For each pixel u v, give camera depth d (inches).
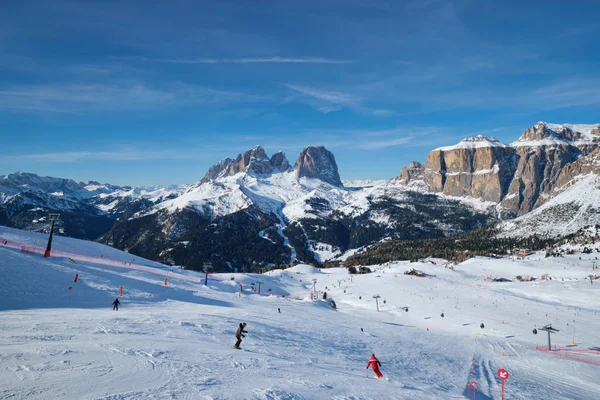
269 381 636.1
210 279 4992.6
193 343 938.7
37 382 453.1
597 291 5698.8
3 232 3528.5
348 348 1582.2
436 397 822.5
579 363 2137.1
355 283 6963.6
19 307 1323.8
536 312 4362.7
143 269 3836.1
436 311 4495.6
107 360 611.8
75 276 2143.2
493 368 1717.5
